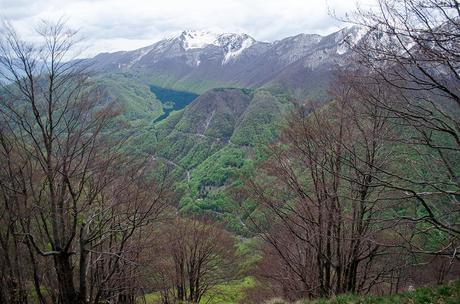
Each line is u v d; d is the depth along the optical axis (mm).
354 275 14195
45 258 15906
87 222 14023
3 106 13109
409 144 9859
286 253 16453
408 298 11188
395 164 11797
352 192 12617
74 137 13562
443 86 8211
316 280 16203
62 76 13195
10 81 12633
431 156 9805
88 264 14531
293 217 15781
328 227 13938
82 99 13875
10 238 17562
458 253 9305
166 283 29406
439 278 18016
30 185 13820
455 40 7566
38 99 13211
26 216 14023
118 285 17719
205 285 33531
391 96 10078
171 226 25688
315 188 14133
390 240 13844
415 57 8078
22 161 14484
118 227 15281
